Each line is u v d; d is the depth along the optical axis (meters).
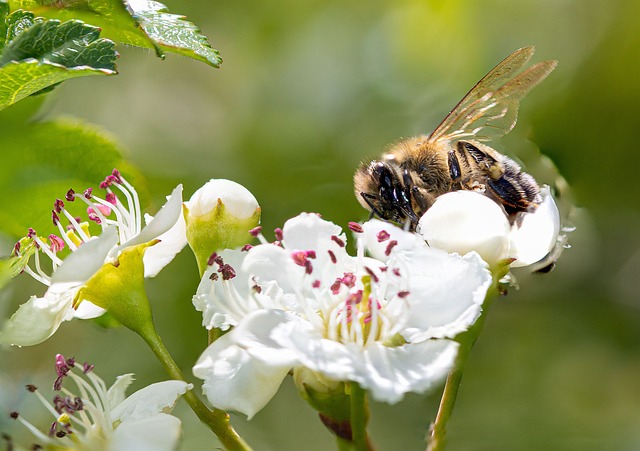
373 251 0.14
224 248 0.14
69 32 0.13
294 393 0.18
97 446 0.14
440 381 0.13
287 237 0.14
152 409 0.14
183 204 0.14
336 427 0.14
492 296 0.14
